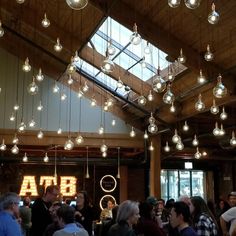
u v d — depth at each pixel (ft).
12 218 13.91
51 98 46.03
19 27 38.22
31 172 50.70
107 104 33.50
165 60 33.32
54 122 45.65
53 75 44.62
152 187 44.14
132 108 44.68
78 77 44.86
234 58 27.96
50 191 20.49
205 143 47.91
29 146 47.52
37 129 45.16
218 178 55.11
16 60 46.11
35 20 33.83
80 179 51.80
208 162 54.65
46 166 51.21
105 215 36.65
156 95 38.06
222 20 24.98
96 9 29.17
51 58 42.39
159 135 45.06
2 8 33.94
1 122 44.68
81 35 34.04
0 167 49.80
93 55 35.24
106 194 52.03
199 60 29.07
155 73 35.17
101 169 52.47
